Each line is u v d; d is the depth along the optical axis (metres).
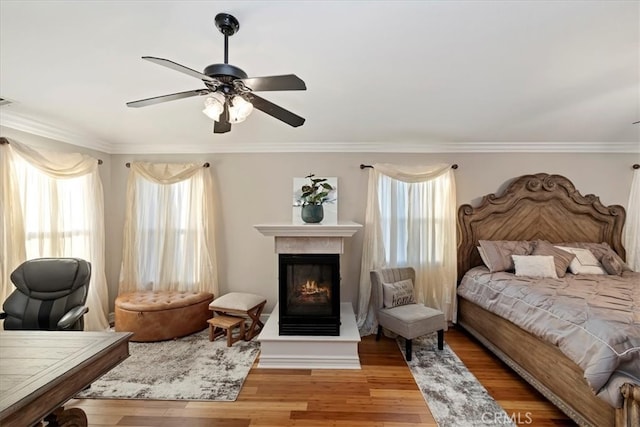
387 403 2.26
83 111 2.73
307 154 3.91
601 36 1.67
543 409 2.21
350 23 1.56
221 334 3.46
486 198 3.84
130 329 3.20
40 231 2.94
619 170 3.89
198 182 3.85
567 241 3.85
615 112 2.80
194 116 2.88
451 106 2.66
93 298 3.44
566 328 2.11
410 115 2.88
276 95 2.44
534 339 2.42
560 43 1.74
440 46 1.77
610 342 1.78
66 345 1.57
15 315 2.36
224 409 2.19
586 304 2.22
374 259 3.77
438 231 3.86
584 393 1.94
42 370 1.31
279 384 2.51
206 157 3.93
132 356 2.93
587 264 3.39
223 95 1.64
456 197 3.89
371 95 2.44
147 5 1.43
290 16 1.51
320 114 2.85
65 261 2.55
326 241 2.95
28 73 2.06
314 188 3.20
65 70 2.03
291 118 1.89
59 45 1.75
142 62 1.94
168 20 1.54
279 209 3.91
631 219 3.86
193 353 3.01
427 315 3.05
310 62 1.95
